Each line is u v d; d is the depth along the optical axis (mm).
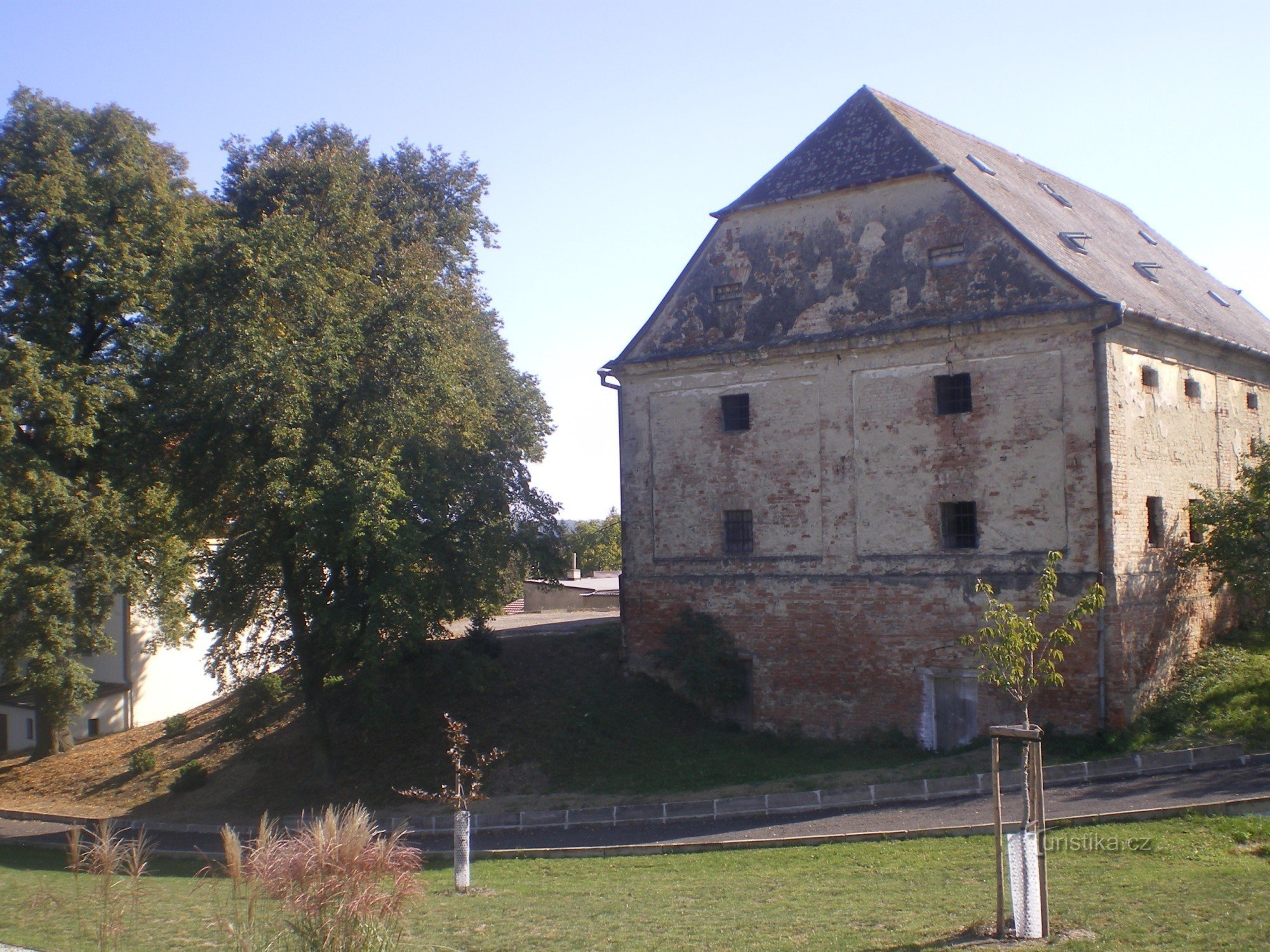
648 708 29219
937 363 26172
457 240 35250
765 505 28719
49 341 33469
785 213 29188
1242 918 10734
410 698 27906
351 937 10086
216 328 24953
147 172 33875
